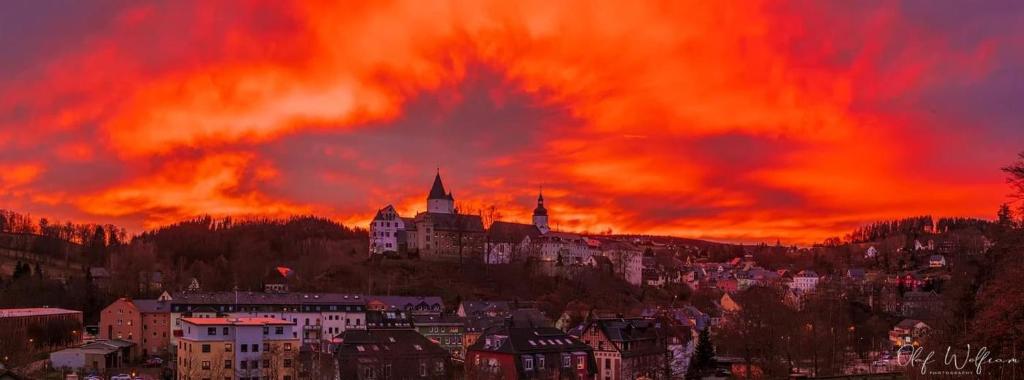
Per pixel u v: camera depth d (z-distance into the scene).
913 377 114.69
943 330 137.00
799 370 188.50
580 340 192.12
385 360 168.00
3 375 148.62
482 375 158.75
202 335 177.75
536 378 170.25
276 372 176.12
